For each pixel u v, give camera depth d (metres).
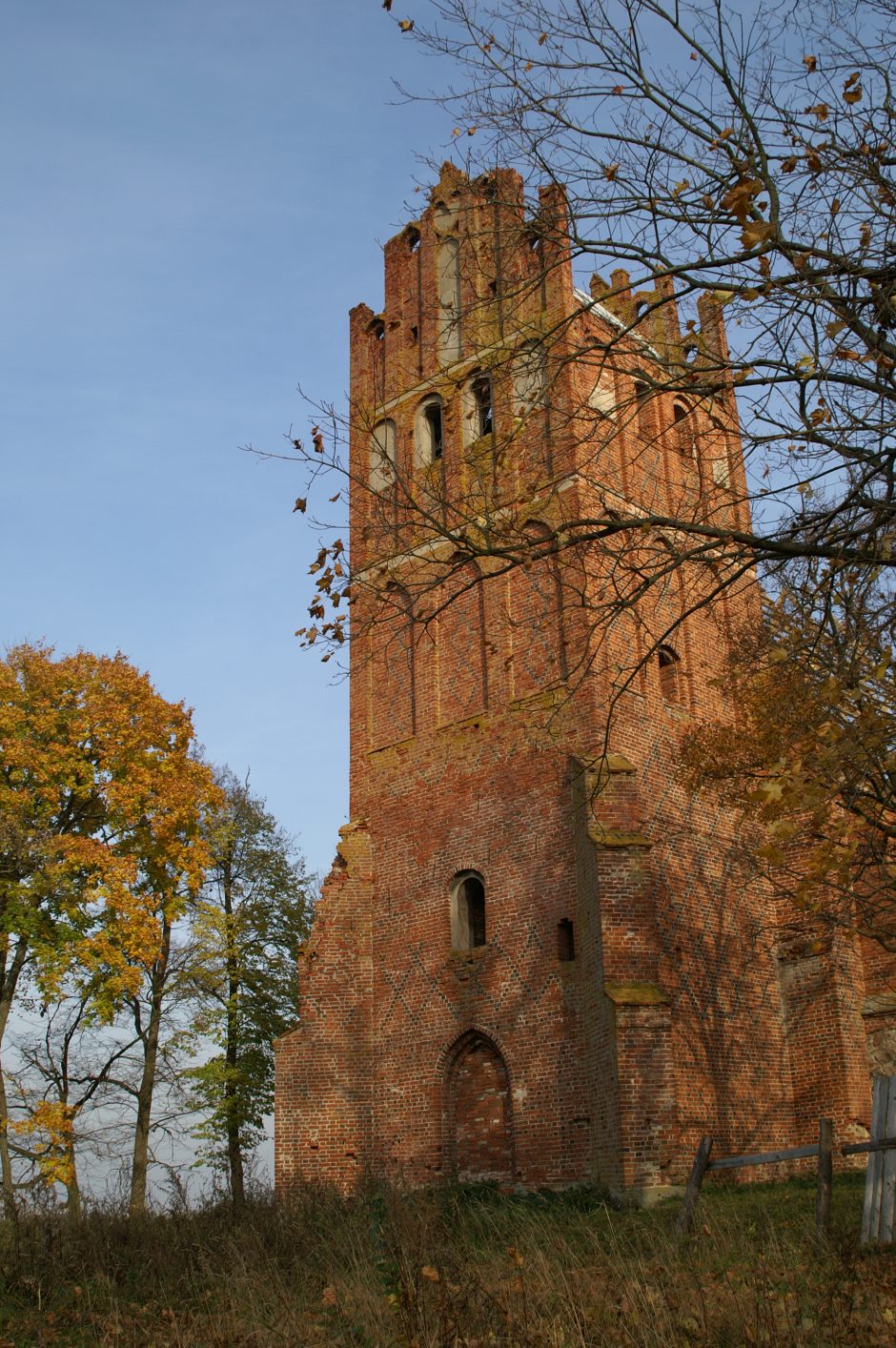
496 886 27.67
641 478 29.95
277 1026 37.78
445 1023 27.72
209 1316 14.45
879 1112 14.49
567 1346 11.32
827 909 23.55
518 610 29.27
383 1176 25.66
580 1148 24.55
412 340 34.62
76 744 32.53
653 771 27.38
